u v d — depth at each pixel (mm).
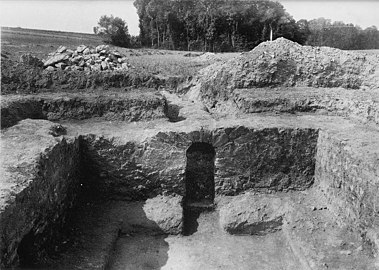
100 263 8609
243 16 43219
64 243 9133
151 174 11258
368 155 9273
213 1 42844
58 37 50750
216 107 17047
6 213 6223
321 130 11641
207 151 12242
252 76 16359
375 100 12789
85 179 11461
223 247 10078
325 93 14961
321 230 9742
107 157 11234
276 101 14305
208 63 28094
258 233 10688
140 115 13164
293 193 11773
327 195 10875
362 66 16266
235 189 11664
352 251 8656
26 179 7363
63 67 16359
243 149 11492
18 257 6852
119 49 41031
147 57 33250
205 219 11234
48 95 13719
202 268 9125
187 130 11219
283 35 44531
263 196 11586
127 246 9953
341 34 52094
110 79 15375
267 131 11523
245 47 43625
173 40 45281
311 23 60562
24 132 10203
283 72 16391
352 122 12727
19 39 40062
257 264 9305
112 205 11242
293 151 11773
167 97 18141
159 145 11125
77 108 13109
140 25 48594
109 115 13180
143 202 11320
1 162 7957
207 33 43375
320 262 8312
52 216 8695
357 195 9133
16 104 11852
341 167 10086
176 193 11398
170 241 10305
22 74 14430
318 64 16297
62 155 9641
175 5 43344
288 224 10391
